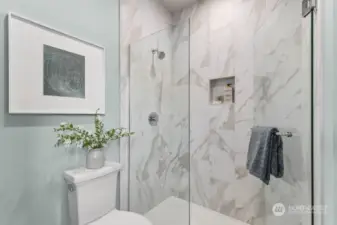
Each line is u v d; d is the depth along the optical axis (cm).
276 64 162
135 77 189
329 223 87
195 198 227
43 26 123
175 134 208
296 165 144
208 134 215
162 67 201
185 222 188
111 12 173
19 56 112
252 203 183
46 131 127
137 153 191
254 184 182
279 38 160
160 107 201
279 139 152
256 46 177
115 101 176
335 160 86
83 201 126
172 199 200
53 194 130
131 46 188
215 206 211
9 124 110
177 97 208
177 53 206
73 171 133
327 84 87
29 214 118
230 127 197
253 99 179
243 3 186
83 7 150
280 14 159
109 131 153
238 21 190
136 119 190
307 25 115
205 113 217
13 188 112
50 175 129
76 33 145
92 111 154
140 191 191
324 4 88
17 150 113
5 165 109
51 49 128
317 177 95
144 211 191
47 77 125
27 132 118
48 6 128
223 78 204
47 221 127
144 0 205
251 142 167
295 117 146
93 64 155
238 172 192
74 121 143
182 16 236
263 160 151
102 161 142
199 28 221
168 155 205
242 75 188
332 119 86
